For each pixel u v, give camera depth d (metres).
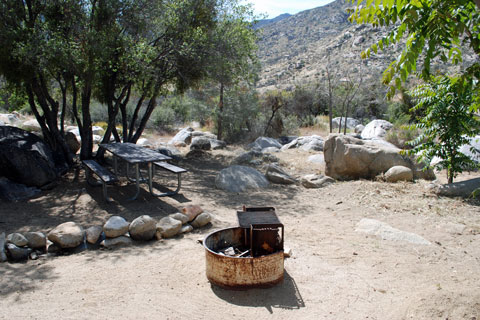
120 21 9.13
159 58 9.94
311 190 8.34
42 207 6.73
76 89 9.68
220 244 4.30
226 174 8.74
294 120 19.38
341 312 3.40
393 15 2.59
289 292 3.75
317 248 4.92
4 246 4.57
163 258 4.57
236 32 10.68
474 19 2.73
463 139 7.40
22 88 9.39
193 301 3.57
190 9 10.21
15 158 7.41
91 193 7.60
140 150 8.31
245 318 3.30
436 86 7.47
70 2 8.10
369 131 15.51
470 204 6.62
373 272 4.23
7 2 7.54
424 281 4.00
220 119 16.03
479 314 3.08
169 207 6.86
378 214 6.44
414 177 8.64
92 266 4.36
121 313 3.34
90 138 9.90
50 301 3.53
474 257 4.64
